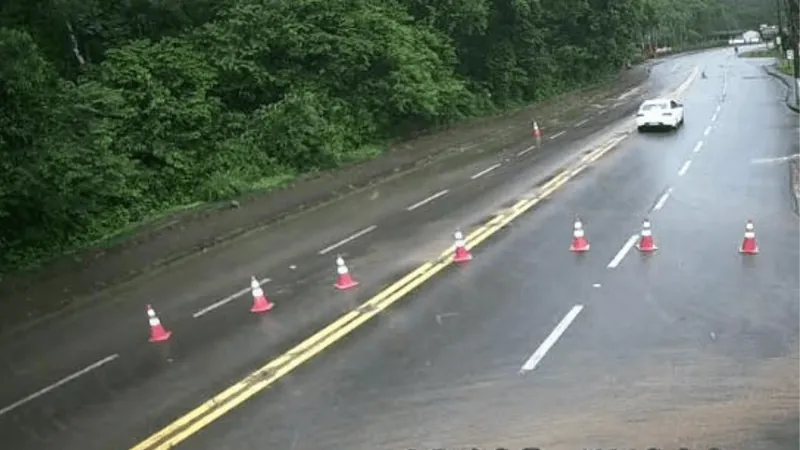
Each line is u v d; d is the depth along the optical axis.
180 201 23.75
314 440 8.73
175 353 12.42
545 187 22.78
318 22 30.28
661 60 108.56
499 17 46.72
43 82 19.14
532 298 12.89
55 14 24.16
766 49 108.44
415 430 8.67
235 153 25.73
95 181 19.25
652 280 13.31
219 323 13.69
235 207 21.94
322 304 13.89
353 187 26.58
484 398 9.30
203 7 29.05
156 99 23.92
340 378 10.39
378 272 15.54
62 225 19.64
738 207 18.34
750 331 10.70
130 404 10.57
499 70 46.47
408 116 34.69
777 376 9.24
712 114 38.25
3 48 17.77
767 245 14.89
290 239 20.00
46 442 9.73
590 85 64.88
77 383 11.73
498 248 16.34
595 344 10.69
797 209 17.69
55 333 14.73
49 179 18.28
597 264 14.54
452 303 13.04
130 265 18.45
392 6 35.94
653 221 17.61
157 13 28.06
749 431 8.00
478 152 32.31
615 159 26.95
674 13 137.50
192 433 9.33
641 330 11.06
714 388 9.05
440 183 25.62
